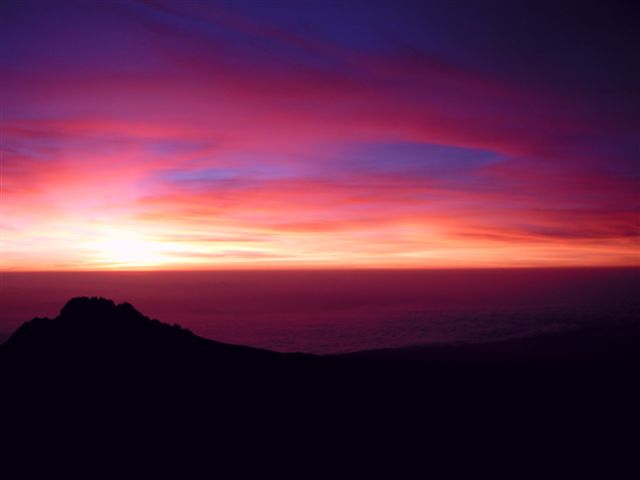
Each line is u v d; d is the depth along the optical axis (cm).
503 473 1438
